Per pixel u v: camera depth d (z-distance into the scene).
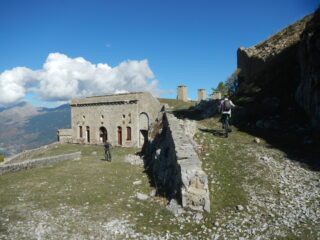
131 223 8.31
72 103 44.38
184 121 16.98
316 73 15.25
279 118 17.80
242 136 16.38
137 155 25.27
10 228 7.95
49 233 7.62
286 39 27.97
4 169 16.17
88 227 8.04
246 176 10.49
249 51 35.34
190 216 8.29
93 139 41.28
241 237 6.70
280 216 7.56
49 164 20.31
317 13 17.48
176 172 10.20
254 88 24.53
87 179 14.70
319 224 6.86
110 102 38.12
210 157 12.75
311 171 10.35
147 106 36.59
